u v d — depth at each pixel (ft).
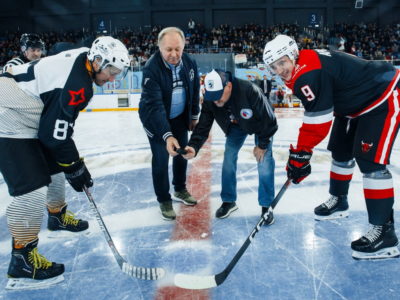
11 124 5.83
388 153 6.43
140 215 8.93
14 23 75.00
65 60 5.75
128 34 69.82
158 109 7.93
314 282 5.81
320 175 11.82
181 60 8.24
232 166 8.46
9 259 6.94
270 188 8.18
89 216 8.89
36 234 6.20
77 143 19.89
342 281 5.82
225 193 8.66
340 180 8.08
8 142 5.84
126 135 22.49
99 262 6.70
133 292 5.72
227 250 6.99
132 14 73.05
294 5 72.13
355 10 72.74
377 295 5.43
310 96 6.17
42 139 5.88
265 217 6.53
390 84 6.36
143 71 8.07
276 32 68.13
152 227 8.19
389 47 65.98
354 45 64.85
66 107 5.67
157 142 8.34
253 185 11.06
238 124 8.06
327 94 6.25
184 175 9.73
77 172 6.42
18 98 5.77
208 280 5.37
